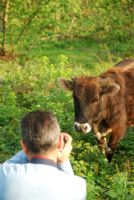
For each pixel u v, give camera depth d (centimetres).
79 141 1199
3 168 450
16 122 1273
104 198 922
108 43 2652
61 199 439
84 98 1089
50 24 2309
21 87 1588
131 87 1173
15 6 2227
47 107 1337
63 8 2248
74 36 2684
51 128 456
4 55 2277
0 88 1589
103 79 1113
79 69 1917
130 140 1247
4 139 1167
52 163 453
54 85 1599
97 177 1018
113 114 1144
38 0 2217
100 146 1158
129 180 1022
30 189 439
